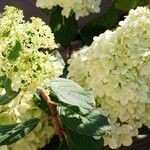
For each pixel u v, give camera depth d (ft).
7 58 2.44
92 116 2.77
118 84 2.97
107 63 2.96
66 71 3.42
